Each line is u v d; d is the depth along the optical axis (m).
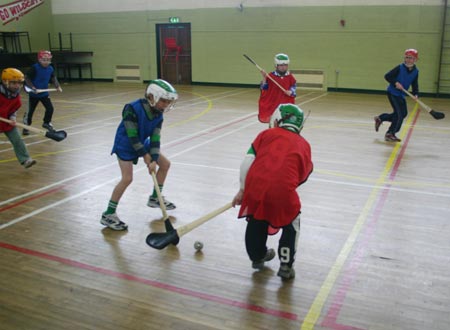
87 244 3.93
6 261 3.61
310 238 4.01
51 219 4.47
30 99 8.67
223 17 17.33
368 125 9.70
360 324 2.78
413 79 7.75
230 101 13.60
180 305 3.00
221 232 4.16
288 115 3.17
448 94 14.76
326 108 12.27
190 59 18.34
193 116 10.80
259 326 2.76
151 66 19.05
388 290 3.17
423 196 5.11
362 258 3.64
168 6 18.14
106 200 5.00
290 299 3.06
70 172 6.11
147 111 3.90
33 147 7.63
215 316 2.87
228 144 7.79
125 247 3.87
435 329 2.73
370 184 5.55
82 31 19.78
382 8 15.03
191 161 6.66
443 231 4.16
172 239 3.18
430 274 3.39
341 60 15.98
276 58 7.01
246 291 3.17
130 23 18.92
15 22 18.31
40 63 8.56
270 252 3.60
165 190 5.33
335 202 4.92
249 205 3.09
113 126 9.57
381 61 15.47
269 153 3.06
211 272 3.44
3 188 5.43
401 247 3.83
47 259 3.65
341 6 15.55
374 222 4.37
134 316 2.87
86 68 20.17
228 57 17.66
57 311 2.93
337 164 6.51
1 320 2.83
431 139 8.25
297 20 16.27
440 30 14.47
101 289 3.20
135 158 4.14
